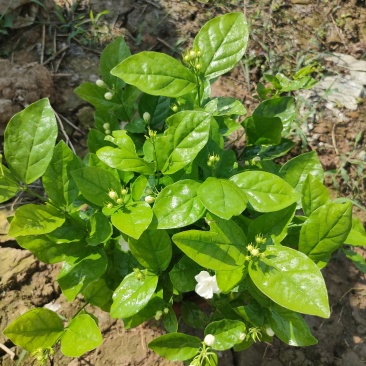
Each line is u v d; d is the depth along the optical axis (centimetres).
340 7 73
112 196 34
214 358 34
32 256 49
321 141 61
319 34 70
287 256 32
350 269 55
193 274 37
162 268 37
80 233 37
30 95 55
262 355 48
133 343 46
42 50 62
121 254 40
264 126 43
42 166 34
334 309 52
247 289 37
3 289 48
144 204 34
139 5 68
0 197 33
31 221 33
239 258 33
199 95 38
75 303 48
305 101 63
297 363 49
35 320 34
